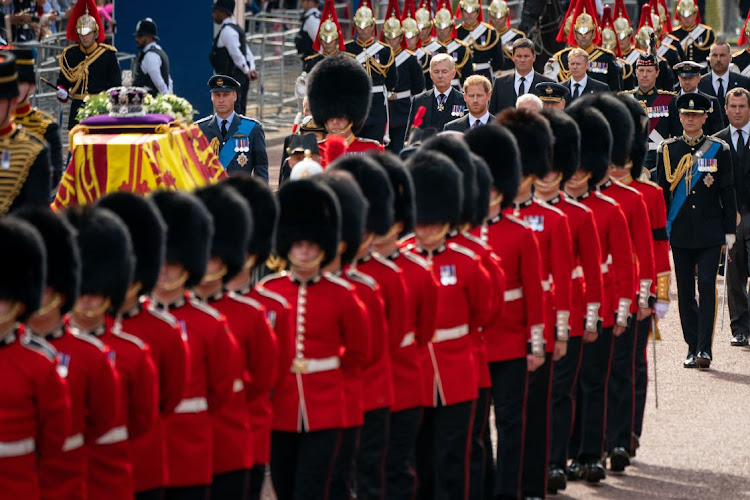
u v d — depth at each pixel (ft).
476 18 248.32
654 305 126.52
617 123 124.16
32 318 76.89
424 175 100.17
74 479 77.66
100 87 221.66
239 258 86.84
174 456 84.17
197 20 288.10
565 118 115.24
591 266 114.62
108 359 78.02
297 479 92.07
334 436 91.50
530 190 112.37
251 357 87.71
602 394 119.65
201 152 143.74
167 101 143.84
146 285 81.76
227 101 164.66
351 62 147.02
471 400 101.30
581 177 118.93
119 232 78.69
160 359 82.28
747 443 129.70
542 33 293.84
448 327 100.89
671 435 132.16
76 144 128.26
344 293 91.86
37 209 76.64
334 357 92.17
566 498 114.42
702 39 288.51
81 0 219.82
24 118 129.70
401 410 98.22
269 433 90.02
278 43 320.09
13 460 74.43
